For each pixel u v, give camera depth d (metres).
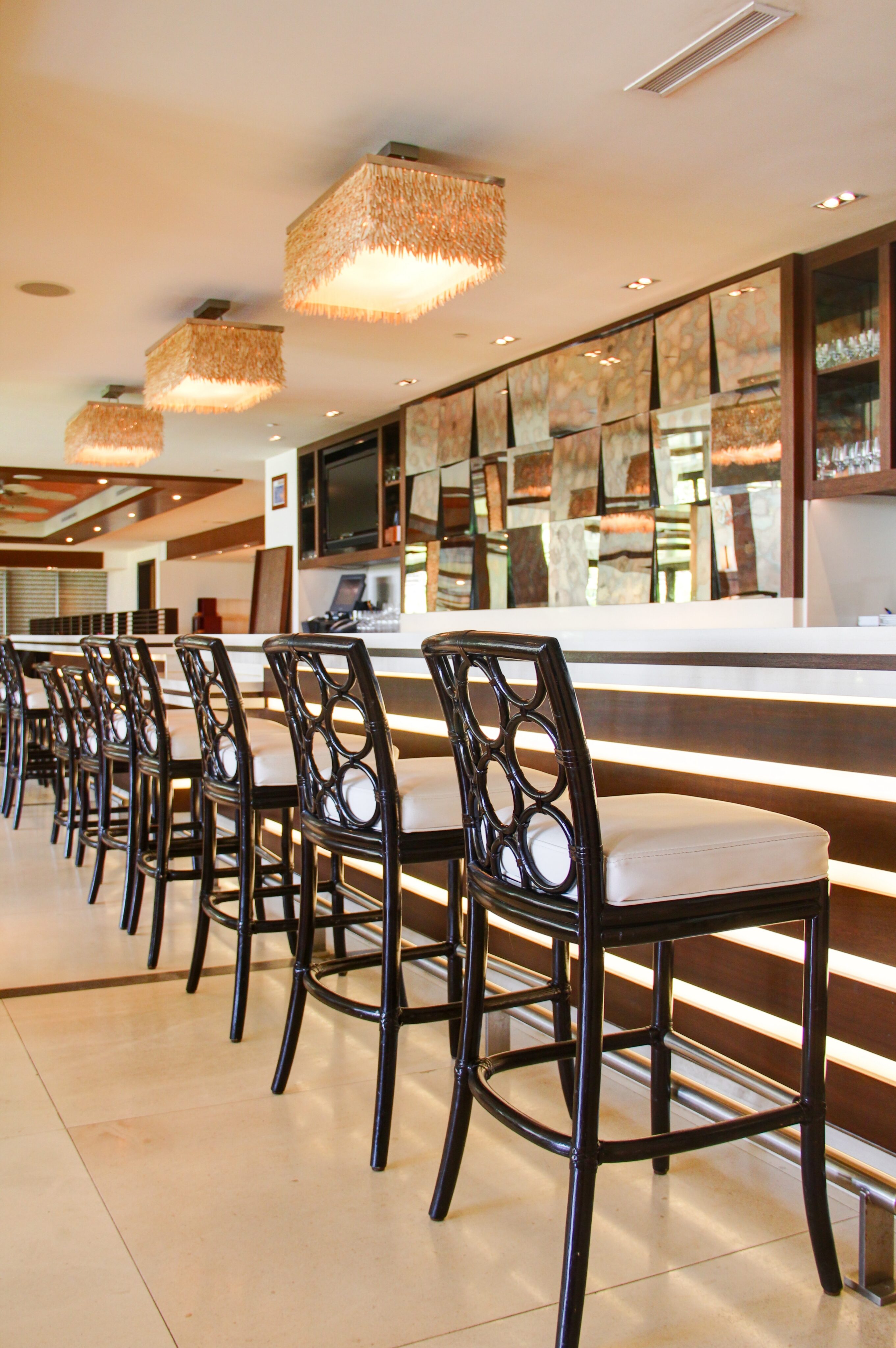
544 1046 1.82
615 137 3.57
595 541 5.76
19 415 7.79
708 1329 1.47
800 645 1.90
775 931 2.08
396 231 3.43
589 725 2.57
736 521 4.90
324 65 3.10
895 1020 1.84
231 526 13.82
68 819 4.92
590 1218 1.39
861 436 4.64
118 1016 2.72
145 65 3.08
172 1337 1.44
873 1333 1.47
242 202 4.04
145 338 5.83
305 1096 2.23
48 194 3.95
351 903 3.68
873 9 2.85
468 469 6.80
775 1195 1.85
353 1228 1.72
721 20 2.89
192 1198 1.81
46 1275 1.58
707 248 4.56
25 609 18.36
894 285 4.28
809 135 3.57
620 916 1.43
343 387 6.97
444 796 2.04
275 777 2.58
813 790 2.00
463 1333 1.45
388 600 8.55
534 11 2.84
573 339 5.86
